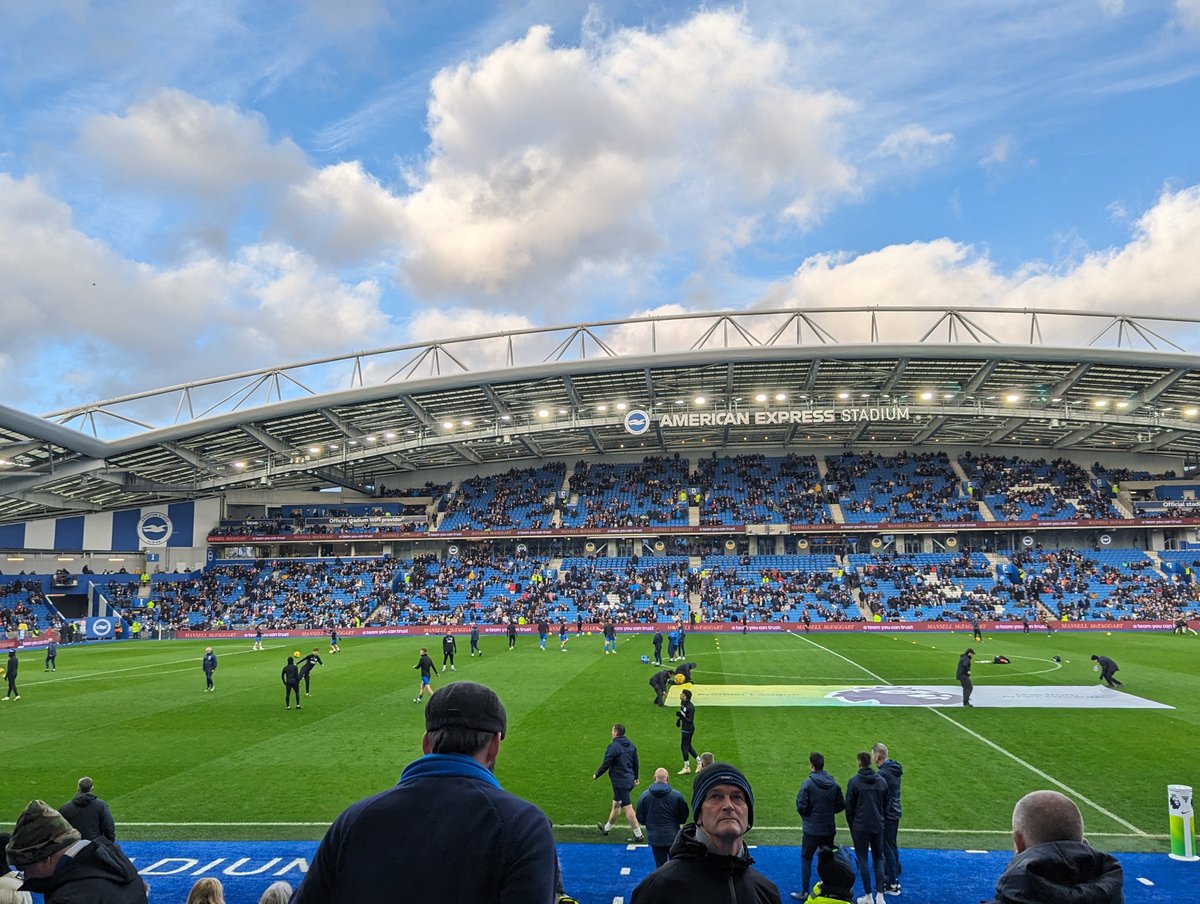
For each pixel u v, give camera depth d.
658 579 72.50
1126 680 31.77
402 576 76.38
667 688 28.34
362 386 62.44
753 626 62.84
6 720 25.52
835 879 6.86
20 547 77.06
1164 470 82.12
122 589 75.00
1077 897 3.54
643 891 3.92
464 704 3.17
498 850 2.76
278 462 74.06
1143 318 60.25
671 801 11.25
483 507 84.69
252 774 17.75
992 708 25.33
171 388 63.69
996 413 67.50
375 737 21.69
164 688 32.91
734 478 84.69
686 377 65.88
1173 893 10.91
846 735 21.31
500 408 70.12
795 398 71.19
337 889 2.79
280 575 77.88
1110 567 70.50
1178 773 17.06
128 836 13.62
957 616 64.06
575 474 87.81
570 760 18.75
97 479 68.81
